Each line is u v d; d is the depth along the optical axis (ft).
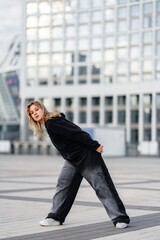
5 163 105.50
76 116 277.23
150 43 249.96
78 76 269.44
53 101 274.57
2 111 485.97
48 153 178.70
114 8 257.55
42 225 24.85
